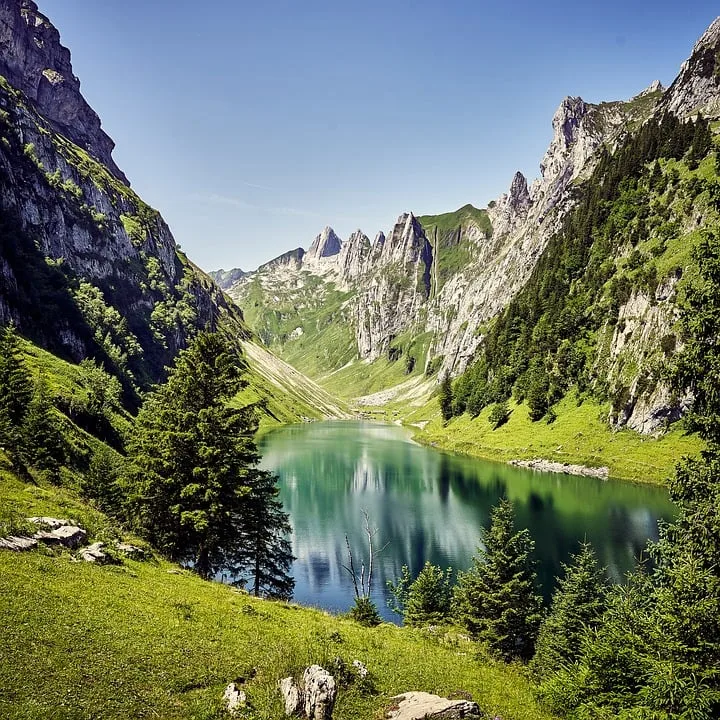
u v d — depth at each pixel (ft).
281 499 348.79
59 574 80.07
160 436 138.62
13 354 235.81
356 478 417.28
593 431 470.39
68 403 320.09
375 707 61.98
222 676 62.13
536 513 295.07
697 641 54.80
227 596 100.37
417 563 232.12
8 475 129.39
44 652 57.36
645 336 485.56
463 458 519.60
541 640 120.37
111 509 168.04
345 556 241.14
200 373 142.10
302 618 99.71
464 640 131.85
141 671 58.90
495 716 64.64
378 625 122.42
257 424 146.30
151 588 88.89
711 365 70.44
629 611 65.67
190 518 123.95
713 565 64.13
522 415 573.74
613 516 286.46
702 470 69.87
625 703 57.57
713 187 74.74
